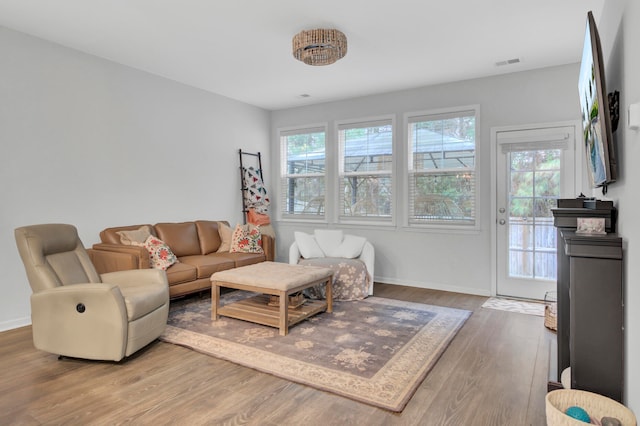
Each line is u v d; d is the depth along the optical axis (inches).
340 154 223.1
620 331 65.5
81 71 151.6
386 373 97.2
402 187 201.8
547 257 168.2
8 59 131.3
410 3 113.0
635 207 63.0
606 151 71.7
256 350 111.4
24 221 135.7
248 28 129.6
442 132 191.8
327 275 145.0
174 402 83.6
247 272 138.2
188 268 154.7
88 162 154.4
